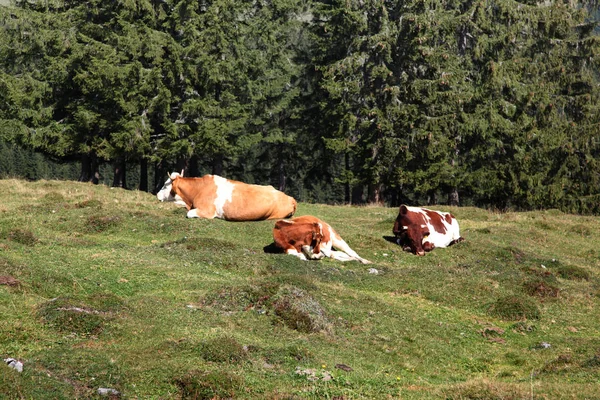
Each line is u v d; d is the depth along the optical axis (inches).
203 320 448.8
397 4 1786.4
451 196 1774.1
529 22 1804.9
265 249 684.1
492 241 831.7
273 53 1888.5
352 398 348.8
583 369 423.5
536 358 473.1
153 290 513.3
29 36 1657.2
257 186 791.7
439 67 1690.5
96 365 350.3
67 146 1610.5
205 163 2281.0
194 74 1626.5
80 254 589.9
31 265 510.6
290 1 1892.2
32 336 386.3
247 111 1808.6
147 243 704.4
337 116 1795.0
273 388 355.9
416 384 393.1
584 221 1099.3
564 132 1795.0
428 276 639.8
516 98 1753.2
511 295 596.1
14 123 1598.2
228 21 1723.7
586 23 2003.0
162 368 357.1
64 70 1617.9
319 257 673.6
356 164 1852.9
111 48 1600.6
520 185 1763.0
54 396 312.2
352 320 500.1
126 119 1569.9
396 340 483.5
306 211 1014.4
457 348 493.4
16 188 1003.9
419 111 1675.7
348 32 1809.8
